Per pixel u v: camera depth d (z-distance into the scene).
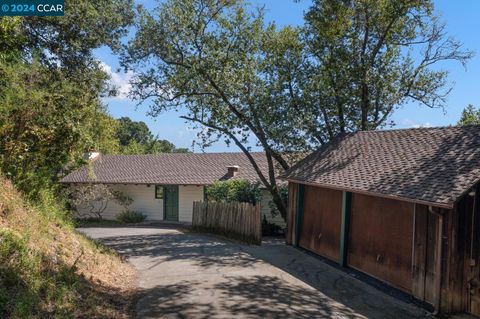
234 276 10.83
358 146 15.27
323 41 20.69
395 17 19.83
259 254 14.73
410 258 10.21
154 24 19.75
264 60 21.27
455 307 8.75
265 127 21.44
